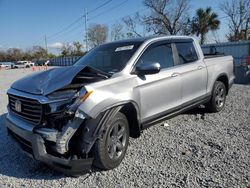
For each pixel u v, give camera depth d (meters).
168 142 4.55
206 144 4.39
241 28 43.88
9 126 3.90
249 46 22.16
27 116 3.57
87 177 3.53
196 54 5.50
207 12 45.75
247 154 3.94
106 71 4.12
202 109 6.39
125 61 4.17
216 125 5.35
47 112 3.30
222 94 6.25
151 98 4.21
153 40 4.62
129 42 4.66
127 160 3.94
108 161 3.57
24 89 3.71
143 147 4.38
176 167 3.67
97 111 3.36
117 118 3.69
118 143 3.77
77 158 3.31
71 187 3.31
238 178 3.30
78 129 3.33
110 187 3.27
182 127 5.29
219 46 23.67
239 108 6.60
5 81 19.45
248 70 11.77
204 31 46.38
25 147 3.69
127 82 3.87
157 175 3.49
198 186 3.18
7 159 4.21
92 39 63.41
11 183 3.46
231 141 4.46
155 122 4.36
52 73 3.90
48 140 3.25
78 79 3.63
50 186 3.36
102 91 3.51
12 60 113.38
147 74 3.99
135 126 4.07
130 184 3.31
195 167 3.64
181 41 5.21
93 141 3.33
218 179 3.30
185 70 4.92
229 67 6.37
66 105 3.26
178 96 4.77
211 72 5.71
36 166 3.92
